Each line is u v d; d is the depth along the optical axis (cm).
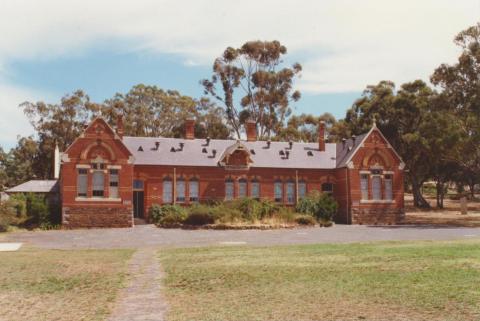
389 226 4481
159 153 5106
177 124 8338
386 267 1678
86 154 4562
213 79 7938
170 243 2895
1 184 7188
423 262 1761
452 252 2016
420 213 6531
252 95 7975
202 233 3634
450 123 4766
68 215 4434
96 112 7762
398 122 6888
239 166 5162
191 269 1739
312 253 2145
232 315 1098
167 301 1250
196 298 1279
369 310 1123
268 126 7962
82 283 1498
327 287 1371
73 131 7694
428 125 4994
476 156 4994
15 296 1327
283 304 1192
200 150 5284
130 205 4569
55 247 2716
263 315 1093
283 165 5278
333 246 2453
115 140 4634
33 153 7888
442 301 1185
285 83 7838
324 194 4844
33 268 1794
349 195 5044
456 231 3653
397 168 5162
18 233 3841
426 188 11112
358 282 1428
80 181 4538
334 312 1109
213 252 2270
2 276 1623
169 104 8269
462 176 7638
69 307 1202
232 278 1539
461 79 4753
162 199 4966
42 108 7606
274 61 7906
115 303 1234
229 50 7812
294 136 8019
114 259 2055
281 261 1894
